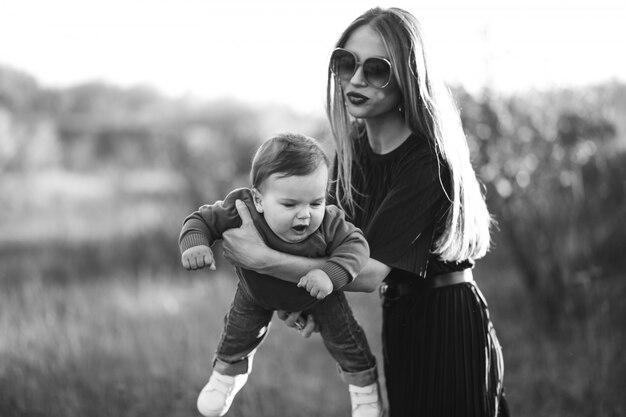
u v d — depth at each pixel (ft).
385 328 10.01
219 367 9.27
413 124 8.89
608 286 21.12
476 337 9.50
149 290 27.58
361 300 25.70
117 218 44.98
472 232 9.27
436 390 9.45
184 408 16.26
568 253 21.21
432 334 9.46
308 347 20.84
